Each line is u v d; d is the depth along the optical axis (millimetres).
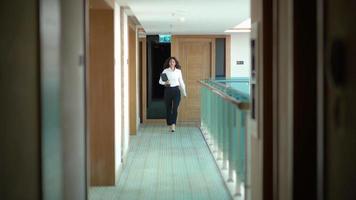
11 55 2609
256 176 3725
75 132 3605
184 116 13320
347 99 2178
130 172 7242
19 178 2660
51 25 2918
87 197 4055
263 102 3379
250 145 4098
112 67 6242
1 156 2580
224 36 13180
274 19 3324
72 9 3479
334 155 2387
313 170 2854
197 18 9000
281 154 3207
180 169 7441
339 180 2309
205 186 6344
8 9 2594
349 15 2133
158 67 13914
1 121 2566
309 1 2830
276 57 3299
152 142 10180
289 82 2936
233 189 5672
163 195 5898
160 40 13141
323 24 2514
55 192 3004
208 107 9359
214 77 13242
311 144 2852
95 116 6289
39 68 2711
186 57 13234
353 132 2107
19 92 2646
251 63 3877
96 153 6332
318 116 2621
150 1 6715
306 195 2869
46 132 2807
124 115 7672
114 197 5797
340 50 2254
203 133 10805
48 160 2852
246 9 7621
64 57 3229
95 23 6188
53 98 2953
